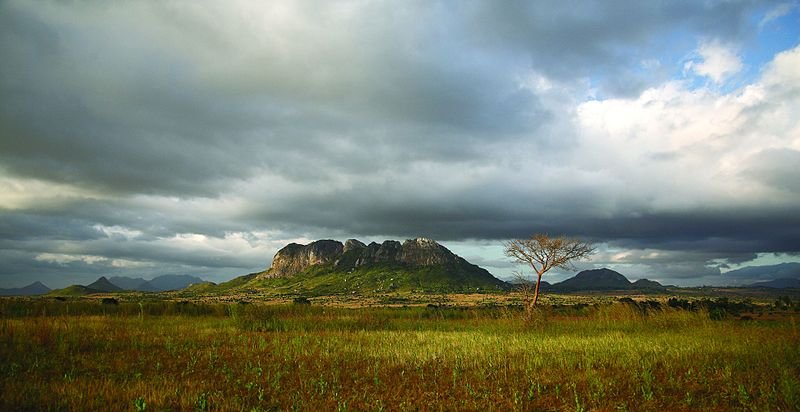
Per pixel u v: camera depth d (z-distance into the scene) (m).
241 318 29.28
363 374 13.23
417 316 39.34
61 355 14.99
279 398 10.45
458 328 30.22
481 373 12.92
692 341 19.34
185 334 22.08
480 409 9.83
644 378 12.04
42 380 11.47
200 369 13.62
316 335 23.81
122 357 15.13
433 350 17.22
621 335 23.38
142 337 19.89
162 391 10.42
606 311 33.41
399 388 11.43
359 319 32.94
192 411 9.24
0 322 19.34
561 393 11.08
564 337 22.28
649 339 20.67
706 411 9.61
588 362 14.15
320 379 12.17
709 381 11.97
